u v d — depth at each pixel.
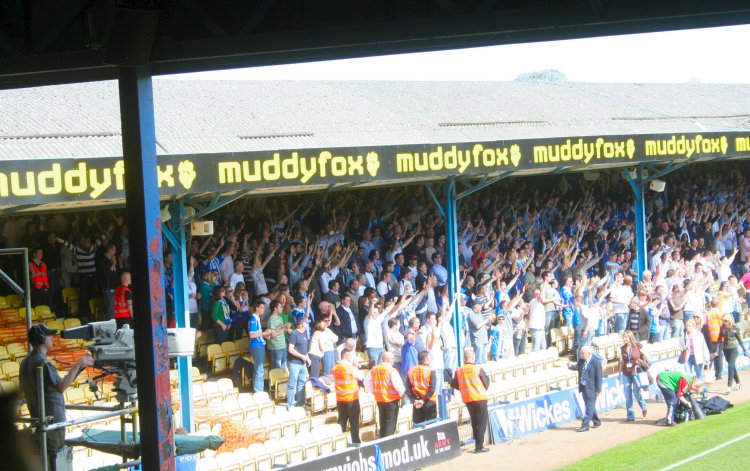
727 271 27.88
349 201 21.25
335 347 18.08
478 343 19.94
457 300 19.97
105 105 19.22
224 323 17.39
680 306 23.69
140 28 6.33
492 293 21.03
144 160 6.71
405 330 19.53
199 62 6.95
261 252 18.67
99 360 9.18
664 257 25.47
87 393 15.20
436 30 6.23
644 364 18.97
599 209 26.77
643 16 5.77
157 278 6.89
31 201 12.86
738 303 25.88
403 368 17.62
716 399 19.67
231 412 15.82
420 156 18.25
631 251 26.88
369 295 18.52
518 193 25.05
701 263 26.48
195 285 17.48
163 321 6.95
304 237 19.59
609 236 26.62
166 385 6.97
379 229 21.22
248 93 23.09
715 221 30.02
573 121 27.58
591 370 18.42
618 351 22.77
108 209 18.11
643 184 25.22
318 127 21.61
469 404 16.83
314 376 17.28
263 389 17.19
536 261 24.03
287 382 17.52
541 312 21.61
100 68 6.98
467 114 25.61
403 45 6.58
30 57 6.85
